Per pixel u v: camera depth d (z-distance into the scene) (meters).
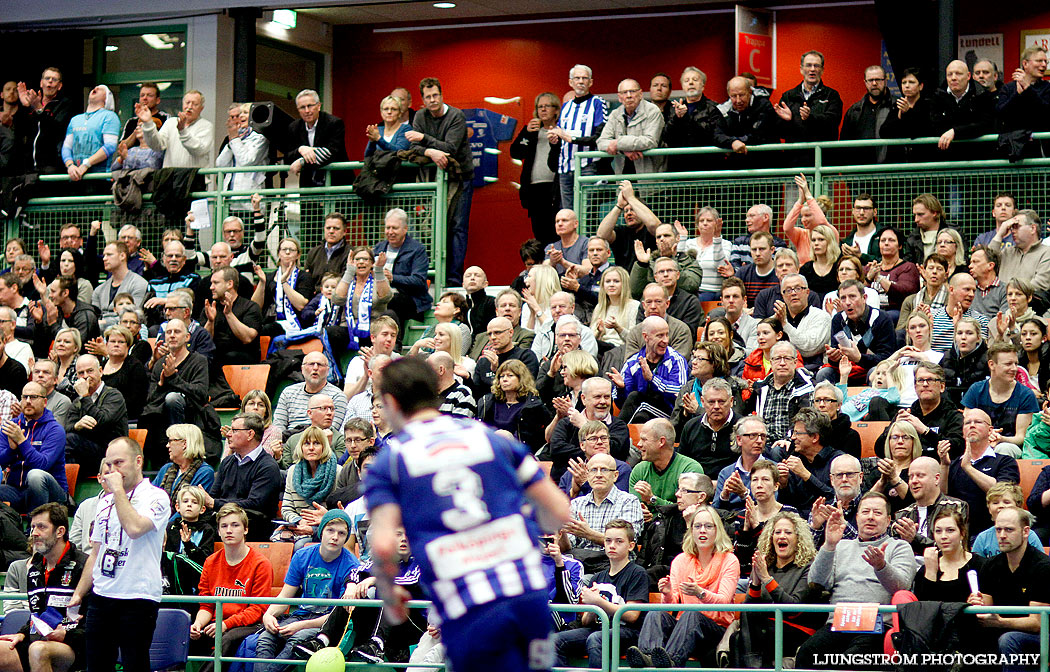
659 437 13.91
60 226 21.41
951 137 17.69
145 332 18.94
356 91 25.22
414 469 6.92
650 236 18.62
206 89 23.27
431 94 19.77
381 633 12.28
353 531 13.67
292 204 20.12
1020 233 16.58
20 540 15.08
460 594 6.74
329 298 18.55
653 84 19.94
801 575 11.74
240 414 15.15
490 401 15.36
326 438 14.95
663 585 11.94
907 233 17.89
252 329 18.62
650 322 15.31
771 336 15.55
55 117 21.80
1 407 16.53
